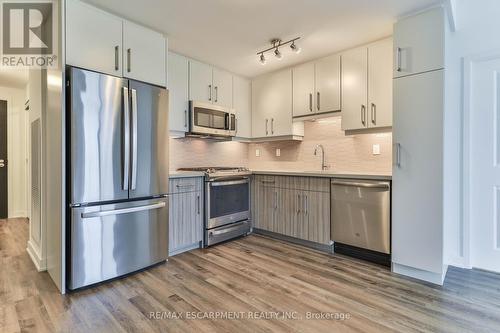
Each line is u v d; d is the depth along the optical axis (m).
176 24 2.56
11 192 4.80
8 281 2.29
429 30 2.24
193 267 2.61
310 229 3.14
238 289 2.16
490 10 2.42
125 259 2.38
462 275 2.41
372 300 1.98
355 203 2.75
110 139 2.25
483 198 2.51
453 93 2.60
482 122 2.50
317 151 3.75
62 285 2.07
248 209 3.73
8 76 4.01
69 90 2.07
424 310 1.84
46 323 1.70
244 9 2.31
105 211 2.23
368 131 2.96
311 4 2.22
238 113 4.02
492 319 1.73
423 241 2.28
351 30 2.67
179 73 3.27
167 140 2.71
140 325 1.68
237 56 3.35
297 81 3.61
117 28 2.38
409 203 2.34
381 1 2.16
